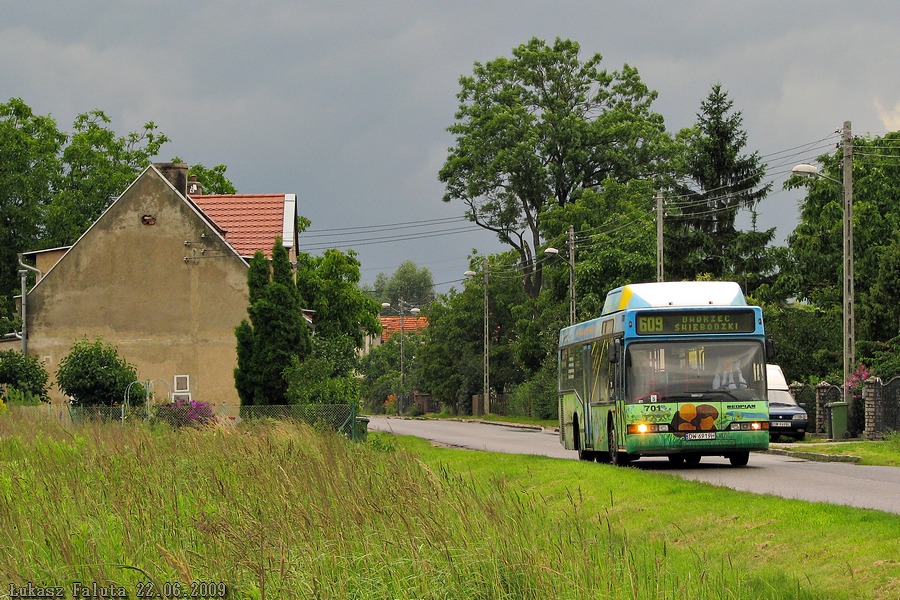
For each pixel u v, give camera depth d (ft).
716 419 96.99
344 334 237.86
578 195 326.24
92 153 265.13
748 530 54.65
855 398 163.63
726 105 277.44
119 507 51.98
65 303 189.98
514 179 332.80
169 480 61.52
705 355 98.22
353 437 132.77
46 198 268.21
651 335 98.53
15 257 262.26
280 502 51.21
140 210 190.29
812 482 85.92
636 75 342.23
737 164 273.33
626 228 277.03
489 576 40.45
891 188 260.42
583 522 50.90
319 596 39.78
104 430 104.12
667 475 79.61
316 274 240.32
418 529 45.70
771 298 258.78
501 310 354.13
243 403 157.79
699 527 57.47
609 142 333.62
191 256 189.37
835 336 223.30
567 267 285.02
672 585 39.70
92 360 158.51
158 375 188.03
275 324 156.97
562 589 39.34
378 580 41.45
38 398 166.91
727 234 273.54
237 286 188.65
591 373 112.98
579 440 120.16
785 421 159.84
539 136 331.77
